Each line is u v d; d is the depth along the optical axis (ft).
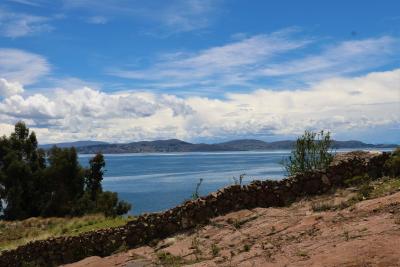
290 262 31.58
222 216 50.24
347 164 53.16
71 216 139.44
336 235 34.58
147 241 51.60
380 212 37.35
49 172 151.74
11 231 103.65
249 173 331.77
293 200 51.47
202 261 38.47
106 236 53.01
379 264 27.43
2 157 158.20
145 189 298.76
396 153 53.57
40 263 55.47
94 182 156.87
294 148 61.05
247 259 35.14
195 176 418.92
